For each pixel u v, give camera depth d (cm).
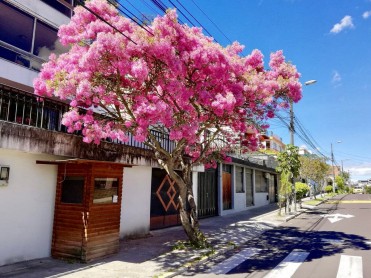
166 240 1094
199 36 890
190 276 696
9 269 705
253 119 1109
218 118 950
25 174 788
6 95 801
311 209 2392
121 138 805
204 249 929
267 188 2923
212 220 1655
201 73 836
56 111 984
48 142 798
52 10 1048
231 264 798
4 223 734
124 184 1122
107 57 705
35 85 780
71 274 678
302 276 681
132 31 762
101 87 743
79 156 894
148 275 676
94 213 805
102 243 830
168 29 753
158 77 761
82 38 780
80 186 820
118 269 720
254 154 3008
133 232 1145
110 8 804
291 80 995
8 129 704
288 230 1359
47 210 840
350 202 3183
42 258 812
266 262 812
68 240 805
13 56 910
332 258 844
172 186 1442
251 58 991
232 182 2103
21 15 946
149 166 1228
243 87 889
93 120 816
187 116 842
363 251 929
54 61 827
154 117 761
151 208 1299
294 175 2069
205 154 1163
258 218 1750
